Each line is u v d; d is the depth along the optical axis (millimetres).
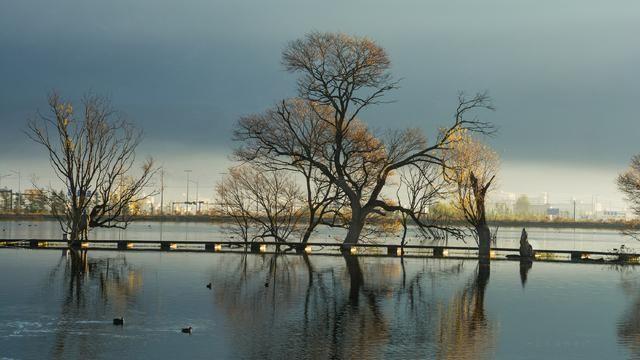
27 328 23922
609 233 143750
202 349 21344
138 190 85875
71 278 36656
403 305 30062
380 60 51844
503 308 29781
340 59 51406
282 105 52344
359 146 54969
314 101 52312
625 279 40375
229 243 55469
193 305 28922
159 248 57031
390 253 54844
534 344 22984
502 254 57406
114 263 44562
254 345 21969
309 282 36781
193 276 38344
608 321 27125
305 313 27625
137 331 23688
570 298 32844
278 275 39594
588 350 22281
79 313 26719
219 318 26250
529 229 163500
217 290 33219
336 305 29672
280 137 54375
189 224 142625
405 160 53125
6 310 27141
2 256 48438
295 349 21547
